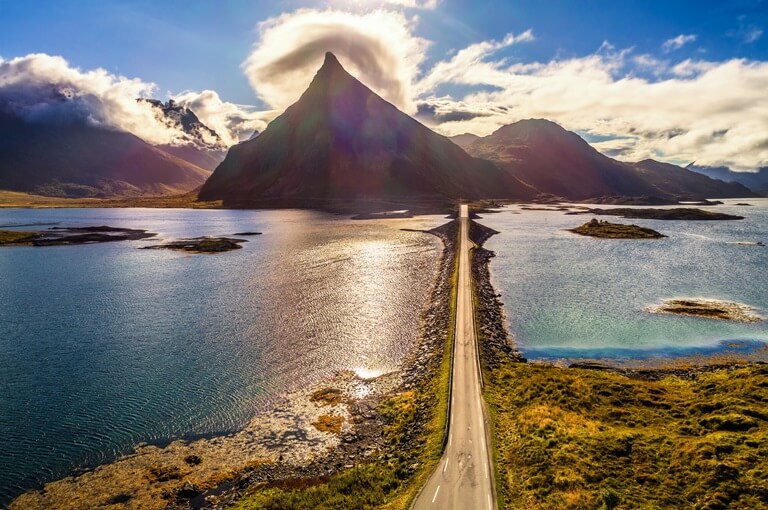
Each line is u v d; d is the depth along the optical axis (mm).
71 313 77562
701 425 39344
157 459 38938
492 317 74812
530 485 32188
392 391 50688
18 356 59344
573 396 46031
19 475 36906
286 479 35938
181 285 96812
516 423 41000
